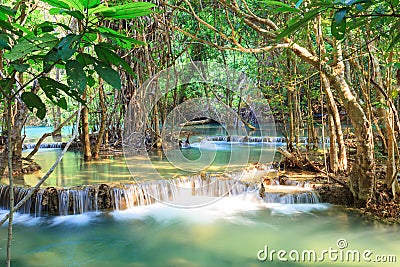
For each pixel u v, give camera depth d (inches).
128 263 162.2
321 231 182.4
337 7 41.5
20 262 162.4
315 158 289.6
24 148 415.2
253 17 170.9
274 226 192.9
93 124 426.9
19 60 45.8
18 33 42.8
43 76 43.6
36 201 212.5
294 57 271.1
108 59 44.5
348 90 190.7
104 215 212.8
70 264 161.5
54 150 398.0
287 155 269.9
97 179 243.6
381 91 181.9
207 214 212.7
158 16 251.1
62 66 47.8
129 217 211.6
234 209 217.2
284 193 219.6
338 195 211.2
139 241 183.0
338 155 267.0
